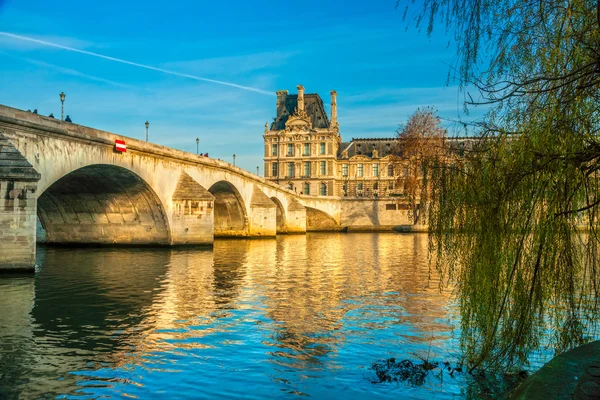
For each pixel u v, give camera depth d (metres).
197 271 27.83
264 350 12.46
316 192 122.69
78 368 11.19
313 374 10.75
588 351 7.85
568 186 8.57
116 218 44.88
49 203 43.62
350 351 12.34
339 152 132.00
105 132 34.91
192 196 45.06
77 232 46.00
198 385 10.17
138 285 22.59
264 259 35.06
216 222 65.12
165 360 11.73
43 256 36.41
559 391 6.04
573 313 9.76
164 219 44.16
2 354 12.18
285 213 80.12
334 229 97.12
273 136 126.25
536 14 8.84
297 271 27.88
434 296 19.62
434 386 9.97
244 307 17.59
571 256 9.19
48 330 14.44
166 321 15.53
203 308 17.45
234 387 10.06
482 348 10.23
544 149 8.70
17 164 24.81
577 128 8.41
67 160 31.50
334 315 16.22
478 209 9.98
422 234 78.69
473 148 10.32
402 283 23.11
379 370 10.91
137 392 9.84
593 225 9.08
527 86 8.94
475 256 9.97
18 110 27.38
